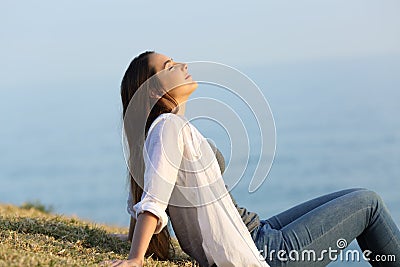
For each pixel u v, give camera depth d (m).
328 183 163.50
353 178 167.88
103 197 178.88
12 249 10.09
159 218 10.38
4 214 14.54
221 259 10.50
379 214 11.53
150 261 10.95
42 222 12.75
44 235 11.68
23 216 13.91
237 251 10.48
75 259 10.36
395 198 145.12
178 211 10.98
